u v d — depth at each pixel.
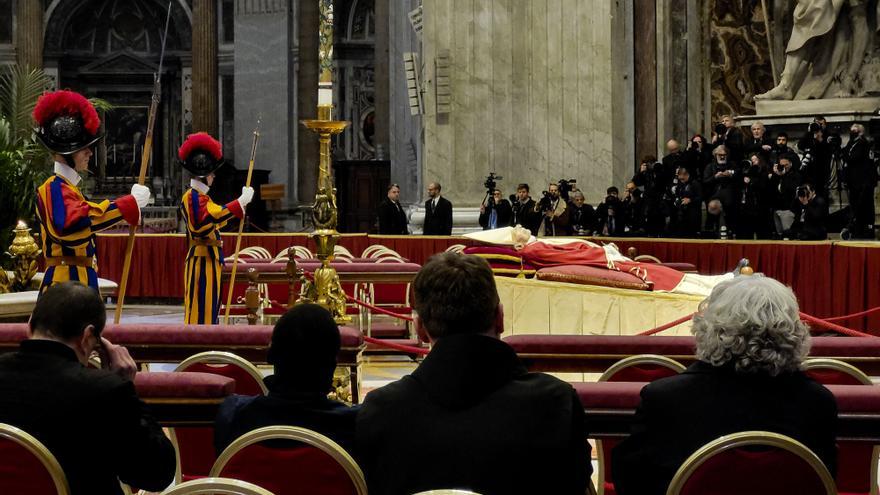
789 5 23.66
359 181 38.31
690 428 4.25
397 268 12.66
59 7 46.28
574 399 3.81
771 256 17.83
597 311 12.31
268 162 42.09
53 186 8.94
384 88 38.91
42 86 20.34
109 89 47.12
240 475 4.38
